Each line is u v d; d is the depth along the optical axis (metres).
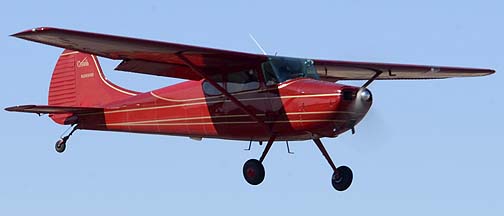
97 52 66.88
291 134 70.56
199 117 73.94
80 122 80.44
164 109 75.88
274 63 70.56
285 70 70.69
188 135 75.50
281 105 70.00
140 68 71.12
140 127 77.50
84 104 82.62
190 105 74.38
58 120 82.12
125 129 78.38
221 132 73.12
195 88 74.31
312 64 71.94
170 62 70.19
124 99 79.44
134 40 64.31
